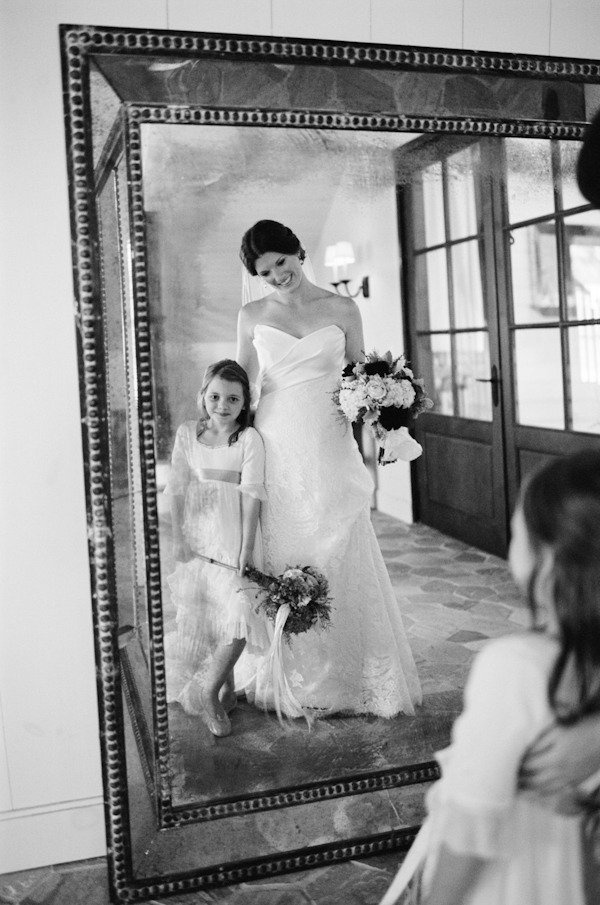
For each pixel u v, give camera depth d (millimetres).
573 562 1133
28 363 2547
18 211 2496
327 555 2723
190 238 2467
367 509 2779
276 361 2615
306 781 2705
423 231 2607
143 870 2555
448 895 1199
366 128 2504
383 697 2768
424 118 2535
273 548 2664
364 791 2732
